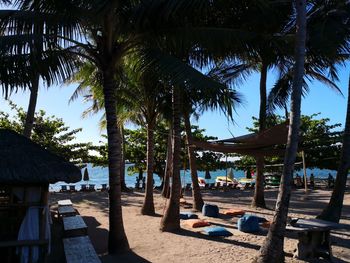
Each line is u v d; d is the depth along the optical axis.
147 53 9.22
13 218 9.47
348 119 13.24
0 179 7.42
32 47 8.02
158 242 10.84
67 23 8.55
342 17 15.00
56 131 26.77
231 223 13.81
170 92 15.15
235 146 13.17
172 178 12.40
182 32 9.39
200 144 13.98
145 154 32.72
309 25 15.43
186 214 14.63
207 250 9.80
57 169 8.10
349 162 13.14
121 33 9.69
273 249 7.82
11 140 8.66
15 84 8.30
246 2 9.69
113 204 9.87
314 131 31.03
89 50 9.68
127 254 9.64
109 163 9.95
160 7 8.68
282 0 12.05
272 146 13.37
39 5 8.75
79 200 22.20
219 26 10.05
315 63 15.86
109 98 9.86
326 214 13.12
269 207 18.58
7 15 8.66
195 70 8.55
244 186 32.47
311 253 8.98
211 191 29.62
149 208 16.33
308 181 35.31
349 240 10.92
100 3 8.20
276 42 10.12
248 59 10.66
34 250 8.18
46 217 8.40
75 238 9.44
